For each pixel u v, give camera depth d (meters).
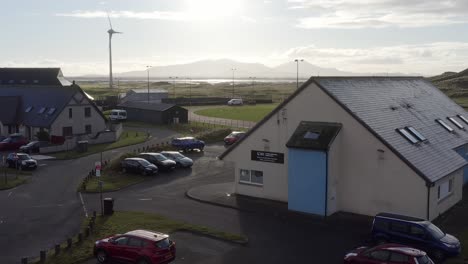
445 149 37.53
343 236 29.89
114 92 172.62
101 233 30.27
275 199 37.91
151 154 50.59
